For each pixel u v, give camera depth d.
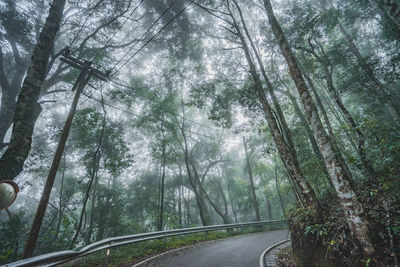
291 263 6.57
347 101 20.89
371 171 6.62
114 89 16.55
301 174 7.16
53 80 16.89
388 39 11.26
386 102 11.76
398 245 3.50
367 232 3.99
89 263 7.02
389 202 4.49
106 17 16.20
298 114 15.61
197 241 12.36
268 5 8.20
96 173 18.22
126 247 10.01
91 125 15.73
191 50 21.73
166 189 33.25
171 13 19.97
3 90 14.40
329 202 7.09
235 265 6.99
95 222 20.66
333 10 13.57
